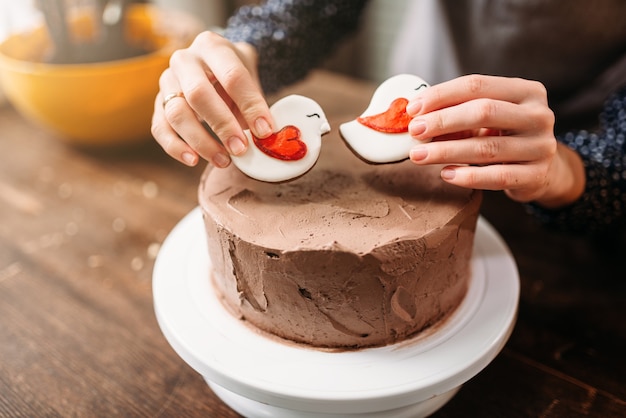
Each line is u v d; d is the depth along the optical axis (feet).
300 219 1.50
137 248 2.14
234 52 1.70
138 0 3.24
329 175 1.63
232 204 1.55
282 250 1.40
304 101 1.57
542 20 2.23
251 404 1.52
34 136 2.87
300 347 1.51
